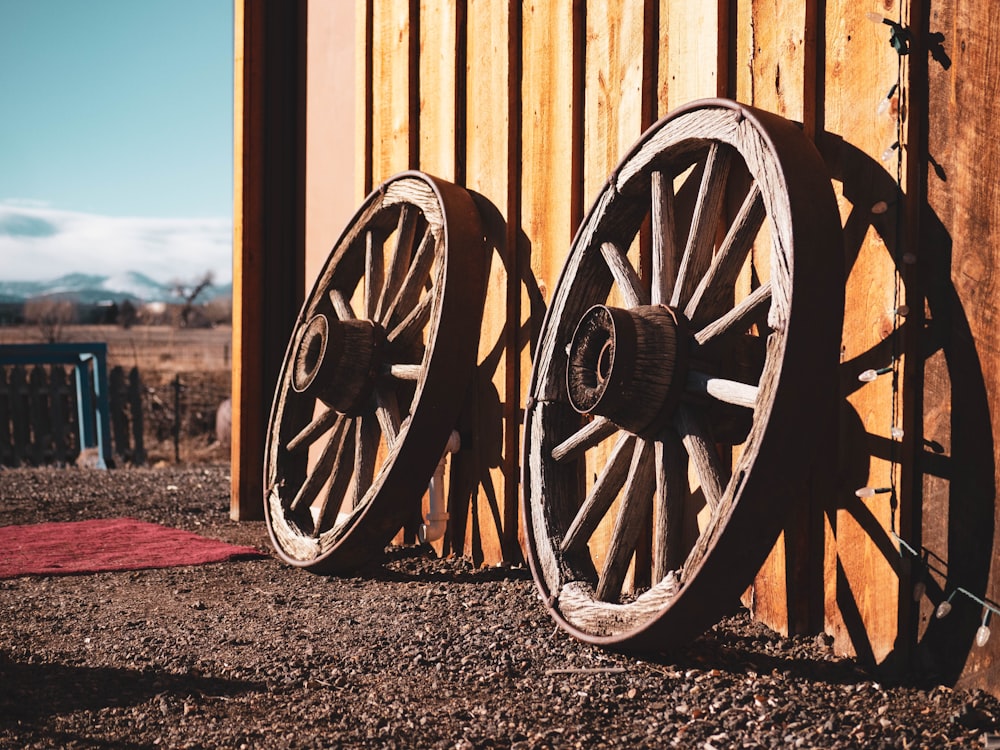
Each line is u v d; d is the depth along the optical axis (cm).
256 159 638
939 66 278
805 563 319
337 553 438
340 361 468
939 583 275
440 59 504
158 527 593
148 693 286
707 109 323
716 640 321
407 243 490
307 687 290
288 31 648
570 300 381
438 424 429
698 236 333
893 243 286
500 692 283
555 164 432
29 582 443
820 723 252
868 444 295
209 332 6406
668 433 324
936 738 239
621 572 332
